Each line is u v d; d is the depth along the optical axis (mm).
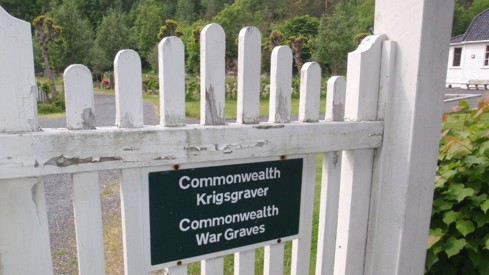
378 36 1658
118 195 4562
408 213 1706
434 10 1576
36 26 18969
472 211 1857
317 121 1568
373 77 1674
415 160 1670
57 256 3027
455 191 1854
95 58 34062
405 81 1635
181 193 1328
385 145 1721
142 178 1252
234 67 29812
